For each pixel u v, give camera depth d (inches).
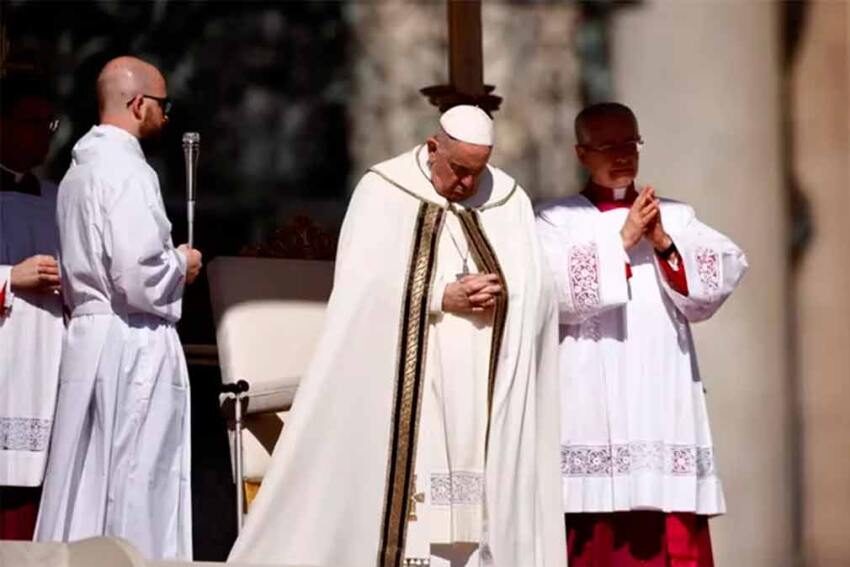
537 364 1722.4
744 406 2138.3
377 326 1692.9
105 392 1696.6
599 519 1770.4
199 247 2281.0
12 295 1752.0
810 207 2129.7
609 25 2301.9
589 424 1766.7
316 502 1675.7
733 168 2146.9
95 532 1695.4
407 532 1678.2
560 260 1763.0
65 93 2253.9
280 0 2340.1
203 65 2315.5
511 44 2373.3
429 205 1720.0
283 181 2316.7
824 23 2119.8
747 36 2146.9
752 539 2135.8
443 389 1688.0
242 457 1768.0
